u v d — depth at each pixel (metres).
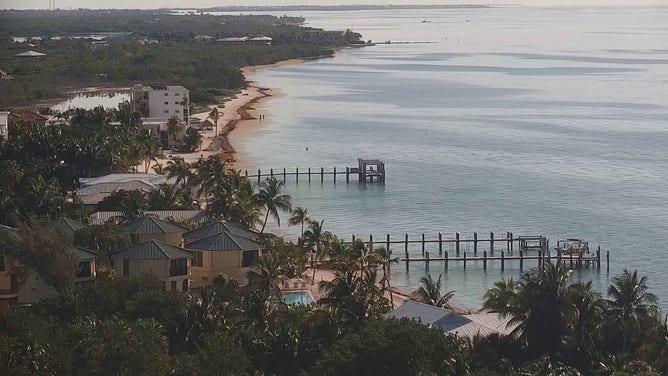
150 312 91.25
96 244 120.50
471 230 169.75
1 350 71.56
